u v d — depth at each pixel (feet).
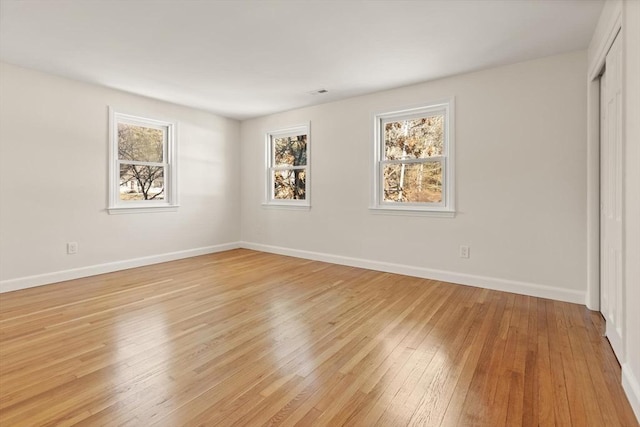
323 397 5.31
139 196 14.52
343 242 14.71
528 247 10.44
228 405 5.10
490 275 11.14
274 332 7.76
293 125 16.26
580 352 6.75
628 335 5.46
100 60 10.39
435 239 12.25
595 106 8.92
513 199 10.64
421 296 10.39
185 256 16.12
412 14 7.71
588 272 9.28
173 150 15.48
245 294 10.58
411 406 5.09
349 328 8.00
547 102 10.00
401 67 10.87
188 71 11.27
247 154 18.40
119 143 13.82
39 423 4.65
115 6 7.38
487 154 11.04
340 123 14.61
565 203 9.82
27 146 11.12
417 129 12.89
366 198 13.92
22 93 10.96
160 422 4.70
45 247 11.60
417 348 6.97
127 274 13.01
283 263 15.03
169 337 7.45
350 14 7.71
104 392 5.38
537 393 5.39
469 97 11.34
